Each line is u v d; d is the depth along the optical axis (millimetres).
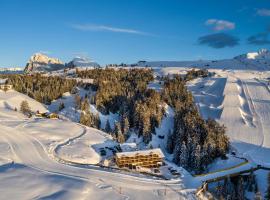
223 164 112000
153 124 145750
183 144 114625
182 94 190375
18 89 195750
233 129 168125
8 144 101812
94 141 113500
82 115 146625
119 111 162500
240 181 92250
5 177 76188
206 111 199375
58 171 84438
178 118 148125
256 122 178125
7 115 138000
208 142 116750
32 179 76375
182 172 96938
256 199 86062
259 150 138500
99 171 87500
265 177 100750
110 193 74250
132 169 93500
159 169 96500
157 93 179625
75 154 97938
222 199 85250
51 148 101188
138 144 134875
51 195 68688
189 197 78625
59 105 172375
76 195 69688
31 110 159125
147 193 77250
